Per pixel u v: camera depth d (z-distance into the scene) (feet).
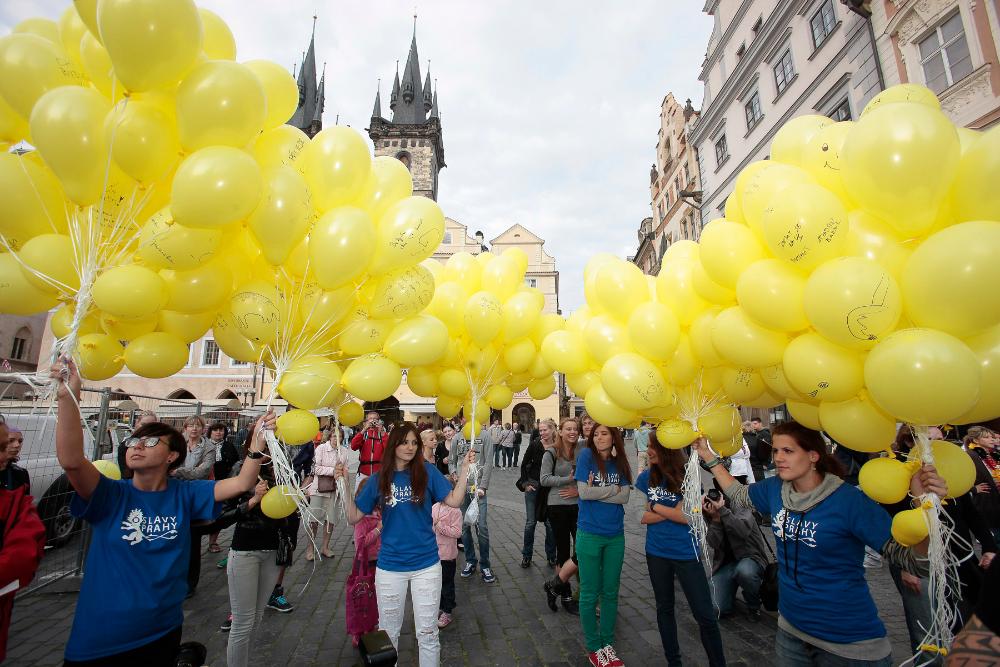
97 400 17.98
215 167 6.11
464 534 17.15
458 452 21.29
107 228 6.82
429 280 9.11
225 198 6.20
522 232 111.24
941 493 5.55
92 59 6.59
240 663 9.25
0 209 6.23
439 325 9.54
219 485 7.28
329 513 19.17
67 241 6.59
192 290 7.27
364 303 9.43
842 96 35.24
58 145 5.93
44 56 6.37
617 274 9.67
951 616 5.61
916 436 5.98
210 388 76.74
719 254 7.34
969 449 12.24
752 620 12.61
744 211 7.31
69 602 14.38
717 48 55.21
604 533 10.48
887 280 5.56
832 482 6.74
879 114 5.70
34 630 12.57
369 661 5.94
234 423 31.09
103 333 7.48
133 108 6.18
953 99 27.04
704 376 9.55
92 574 6.20
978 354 5.71
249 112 6.41
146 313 6.68
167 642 6.37
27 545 6.60
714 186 55.36
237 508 9.03
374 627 11.12
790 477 6.87
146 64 5.71
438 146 126.52
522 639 11.83
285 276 8.46
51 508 16.30
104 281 6.31
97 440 16.39
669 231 77.77
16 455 11.56
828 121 7.66
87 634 5.93
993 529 9.07
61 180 6.25
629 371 8.73
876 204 5.83
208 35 7.12
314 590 15.60
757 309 6.69
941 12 27.61
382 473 9.62
